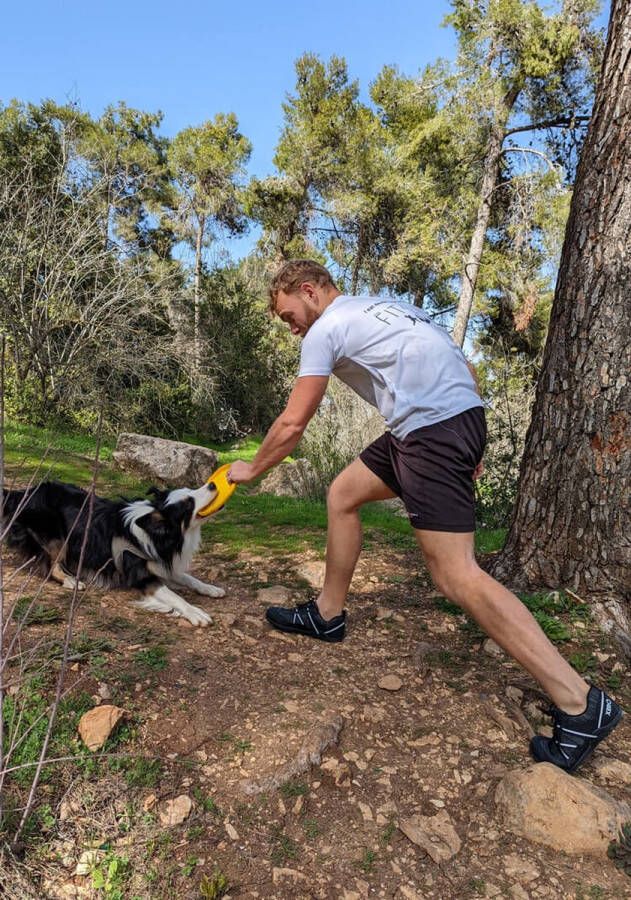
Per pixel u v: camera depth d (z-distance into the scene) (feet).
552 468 11.80
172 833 6.66
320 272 8.53
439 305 71.26
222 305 65.26
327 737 8.02
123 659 9.05
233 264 77.71
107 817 6.73
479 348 55.83
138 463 29.12
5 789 6.70
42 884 6.02
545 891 6.26
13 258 40.83
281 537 17.54
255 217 72.02
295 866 6.44
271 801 7.14
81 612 10.57
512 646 7.50
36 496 12.55
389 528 18.85
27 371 40.81
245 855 6.51
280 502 24.84
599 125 11.37
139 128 74.69
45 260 42.14
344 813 7.11
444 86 51.08
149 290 45.80
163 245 75.66
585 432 11.38
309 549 16.08
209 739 7.89
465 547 7.52
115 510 12.32
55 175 47.26
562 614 11.16
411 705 8.99
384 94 66.28
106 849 6.41
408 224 59.21
